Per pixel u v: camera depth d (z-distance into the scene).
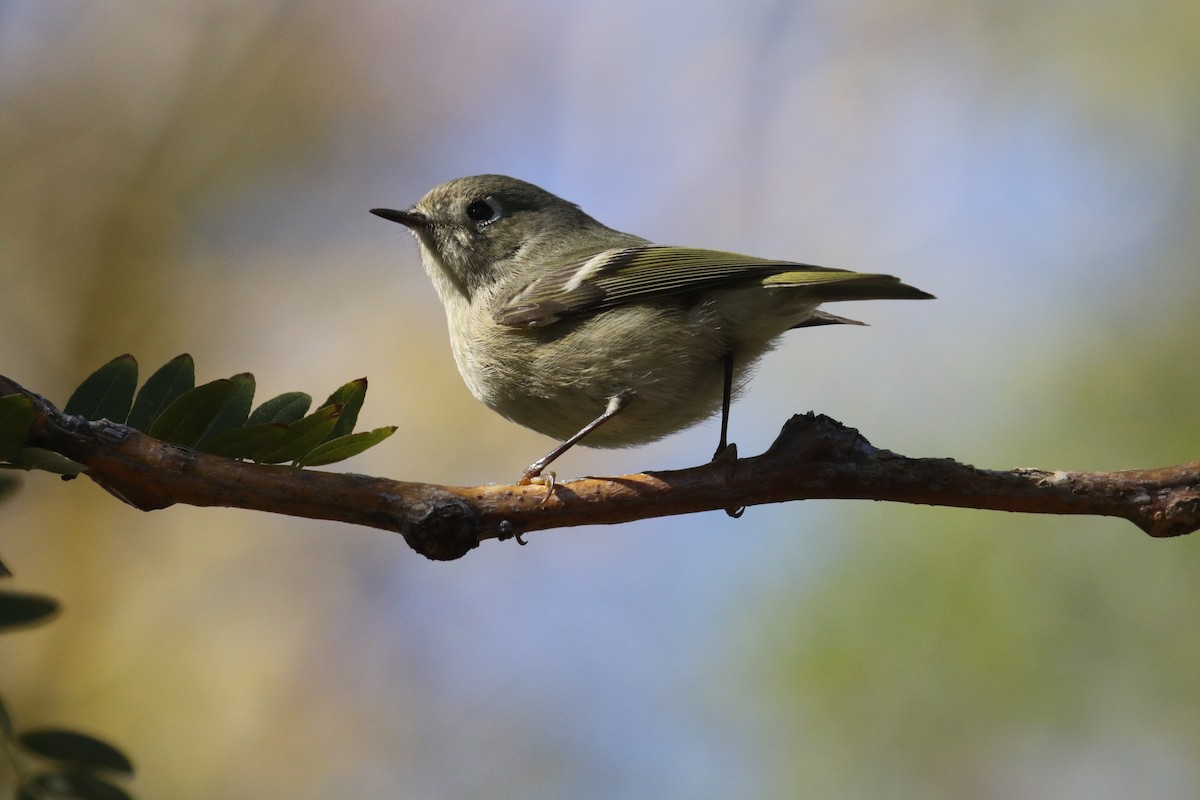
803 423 2.52
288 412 2.51
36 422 2.50
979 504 2.51
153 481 2.50
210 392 2.50
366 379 2.51
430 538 2.51
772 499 2.51
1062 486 2.51
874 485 2.51
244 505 2.50
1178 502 2.51
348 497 2.51
